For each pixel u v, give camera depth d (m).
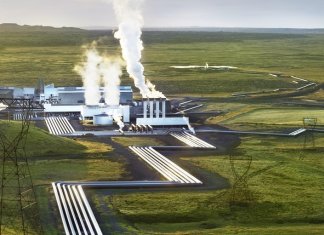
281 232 78.88
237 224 83.88
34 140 127.06
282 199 94.12
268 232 78.88
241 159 124.25
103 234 78.69
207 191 99.56
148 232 80.00
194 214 87.06
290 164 119.00
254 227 82.38
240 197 94.12
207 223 83.94
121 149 134.00
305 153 131.88
